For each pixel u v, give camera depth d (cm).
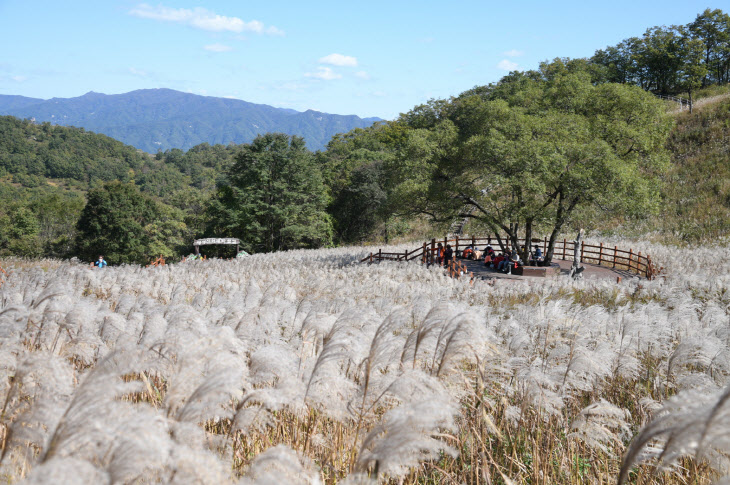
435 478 455
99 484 213
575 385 573
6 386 373
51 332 527
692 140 4519
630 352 671
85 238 6069
